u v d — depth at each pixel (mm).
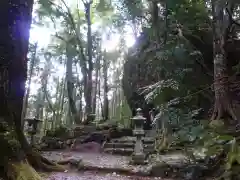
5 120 3912
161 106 5957
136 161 5684
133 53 13492
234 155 3982
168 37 8625
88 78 13664
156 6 8211
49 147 9562
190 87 7762
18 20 4379
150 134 10031
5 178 3471
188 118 5105
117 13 14719
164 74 7414
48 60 18531
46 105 21000
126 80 13617
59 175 4742
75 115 13992
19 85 4480
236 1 4344
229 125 5711
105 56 18703
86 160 6504
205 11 7672
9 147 3711
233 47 8805
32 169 3891
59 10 13961
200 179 4414
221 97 6383
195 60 8508
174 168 4844
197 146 4445
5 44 4105
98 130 10891
